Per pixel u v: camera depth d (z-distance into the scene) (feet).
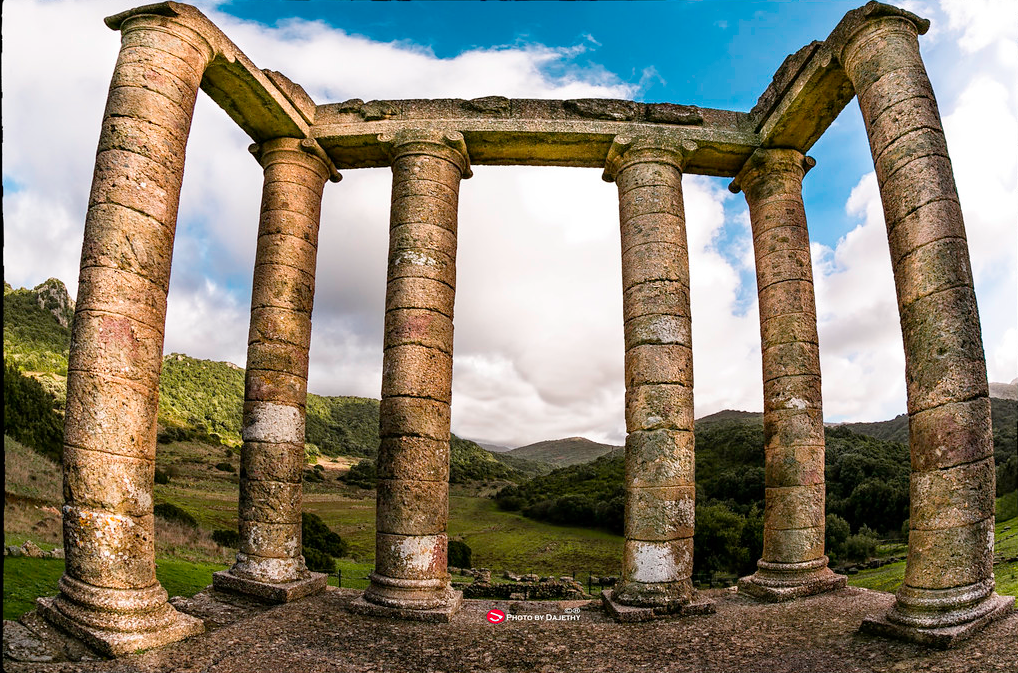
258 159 46.01
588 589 66.18
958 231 29.50
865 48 34.04
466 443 504.84
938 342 28.48
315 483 254.88
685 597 35.50
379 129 43.88
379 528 36.96
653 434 37.32
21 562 35.81
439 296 39.86
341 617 34.12
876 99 32.94
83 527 27.22
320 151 45.01
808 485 41.06
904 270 30.40
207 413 372.99
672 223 41.16
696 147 43.73
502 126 43.39
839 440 152.87
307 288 43.60
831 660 26.09
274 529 38.88
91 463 27.53
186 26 34.06
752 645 29.07
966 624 25.62
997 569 42.86
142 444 29.04
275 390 40.55
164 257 31.40
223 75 39.24
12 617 26.94
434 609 34.60
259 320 41.50
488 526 148.15
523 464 624.59
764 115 44.62
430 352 38.58
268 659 26.94
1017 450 97.86
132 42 32.73
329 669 26.32
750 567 87.61
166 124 32.19
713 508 103.81
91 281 28.99
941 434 27.78
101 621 26.25
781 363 42.88
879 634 27.91
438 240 40.73
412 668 26.89
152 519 29.40
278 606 35.68
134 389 28.94
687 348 39.09
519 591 58.13
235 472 217.77
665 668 26.63
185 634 28.58
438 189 41.81
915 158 30.68
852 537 90.22
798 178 45.93
